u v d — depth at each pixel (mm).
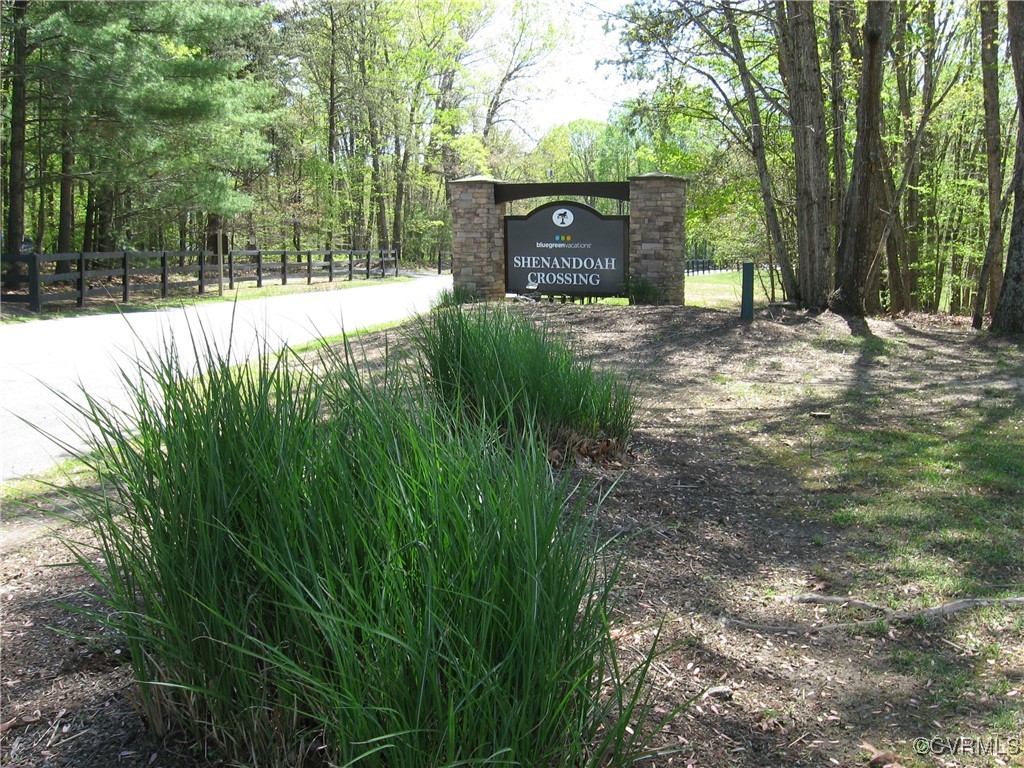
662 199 15172
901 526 4699
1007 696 2969
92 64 18031
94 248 28656
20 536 4051
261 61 34000
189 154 21562
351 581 2291
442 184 53938
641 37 15742
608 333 11281
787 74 15281
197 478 2457
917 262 22219
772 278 22109
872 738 2732
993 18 15828
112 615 3131
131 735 2490
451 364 5184
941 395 8289
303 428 2695
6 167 24172
